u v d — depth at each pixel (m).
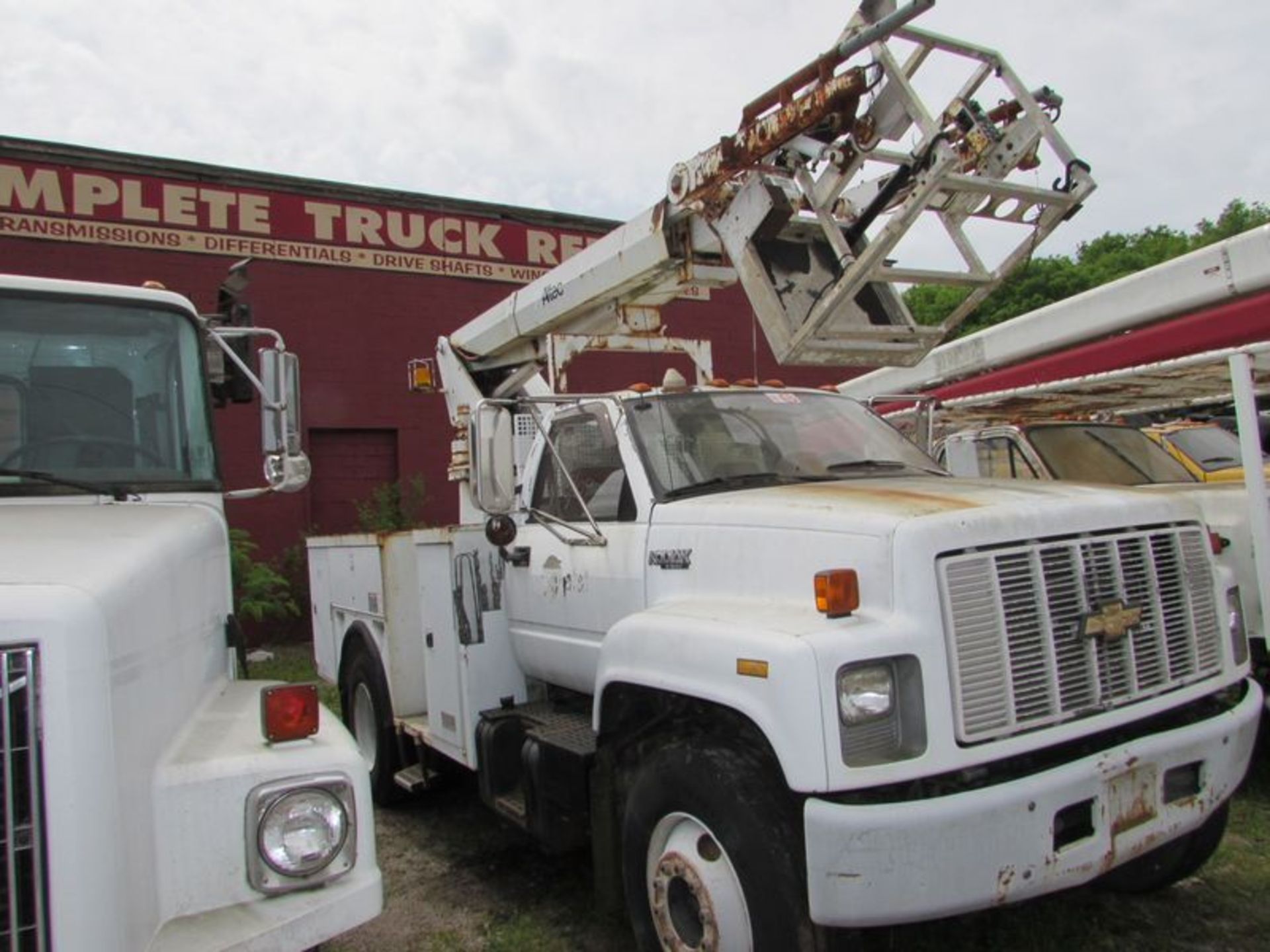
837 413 4.73
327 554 6.99
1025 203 4.80
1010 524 3.08
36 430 3.51
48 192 11.84
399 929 4.29
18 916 1.98
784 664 2.82
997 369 8.15
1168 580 3.45
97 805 2.07
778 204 4.73
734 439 4.29
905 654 2.84
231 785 2.41
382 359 13.73
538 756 4.10
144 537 2.79
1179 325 6.60
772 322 4.77
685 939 3.24
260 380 4.30
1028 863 2.80
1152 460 7.34
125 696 2.27
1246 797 5.19
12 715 2.02
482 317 7.61
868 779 2.73
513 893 4.63
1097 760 3.00
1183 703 3.36
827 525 3.18
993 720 2.91
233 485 12.82
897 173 4.43
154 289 3.87
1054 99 4.69
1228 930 3.83
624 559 3.98
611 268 6.02
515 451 4.61
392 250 13.85
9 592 2.10
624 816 3.56
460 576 4.78
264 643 12.57
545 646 4.52
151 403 3.74
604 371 14.71
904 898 2.69
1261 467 4.95
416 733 5.38
